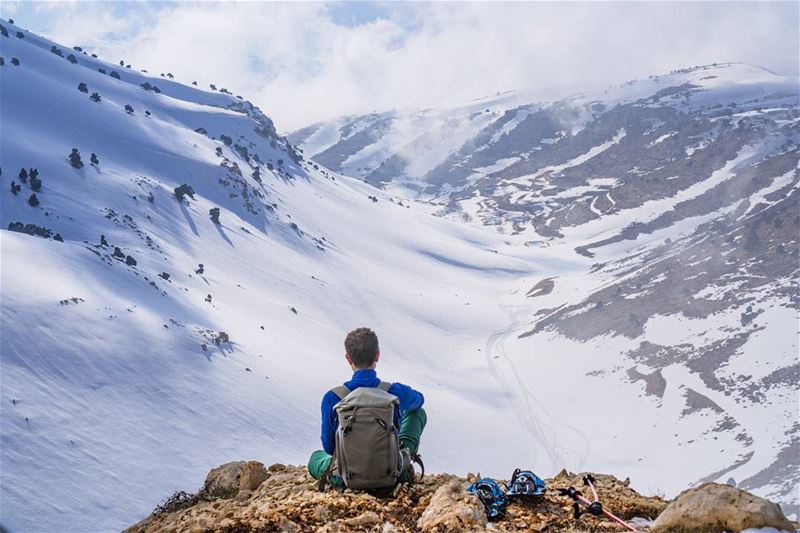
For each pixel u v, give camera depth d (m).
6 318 177.88
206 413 181.38
